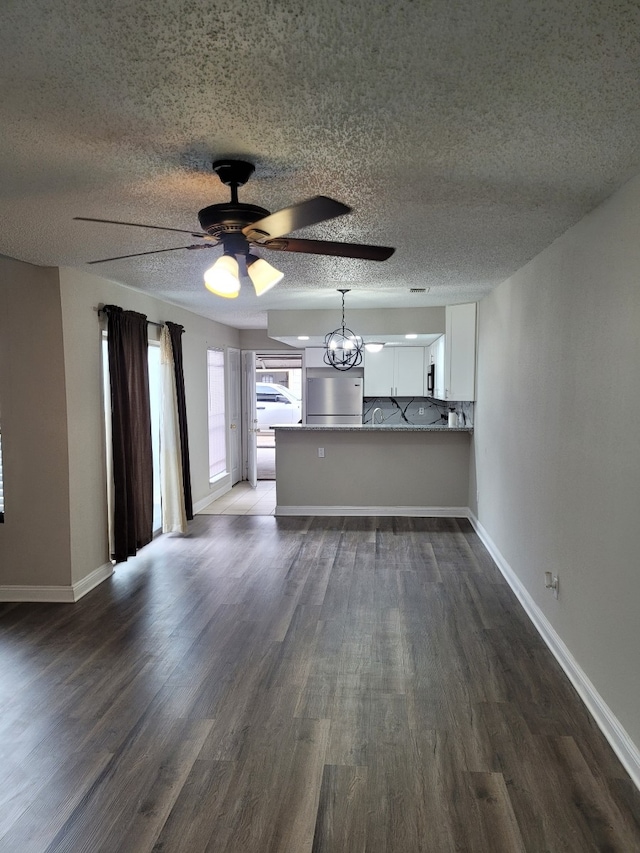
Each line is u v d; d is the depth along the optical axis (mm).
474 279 4539
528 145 1935
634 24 1259
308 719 2635
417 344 7707
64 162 2051
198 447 6926
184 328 6387
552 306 3301
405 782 2225
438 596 4086
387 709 2707
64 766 2332
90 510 4324
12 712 2709
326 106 1647
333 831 1988
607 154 2010
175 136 1841
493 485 5027
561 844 1923
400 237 3180
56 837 1975
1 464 4051
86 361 4258
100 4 1183
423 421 8336
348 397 8391
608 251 2488
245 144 1913
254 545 5398
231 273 2059
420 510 6508
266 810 2088
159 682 2965
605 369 2525
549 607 3344
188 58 1393
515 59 1405
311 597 4086
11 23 1246
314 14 1223
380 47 1351
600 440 2578
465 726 2570
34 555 4082
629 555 2285
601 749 2404
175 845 1937
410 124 1771
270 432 13438
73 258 3621
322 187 2352
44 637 3502
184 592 4219
